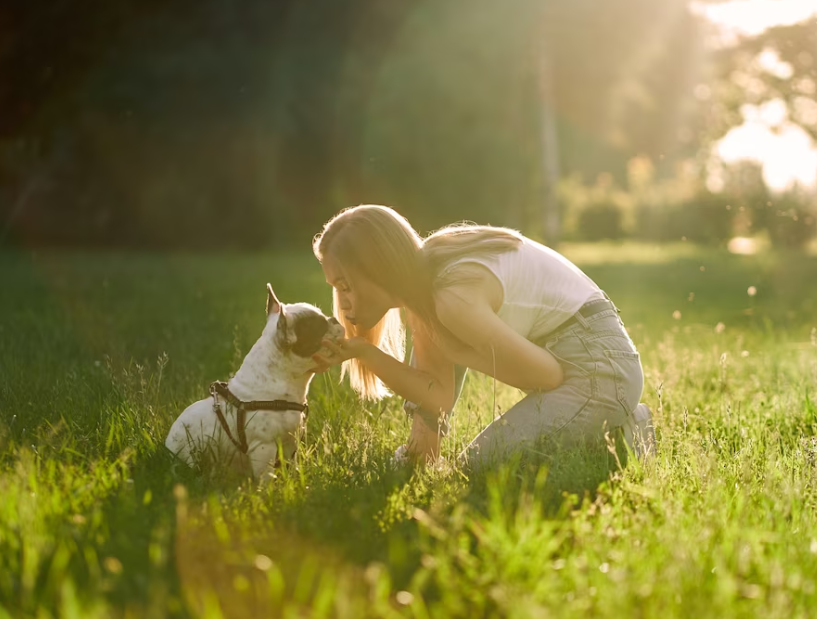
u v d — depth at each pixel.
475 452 4.95
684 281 19.36
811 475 4.57
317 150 33.16
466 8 32.72
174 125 30.48
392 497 4.09
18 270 19.94
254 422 4.96
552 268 5.18
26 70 26.67
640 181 53.94
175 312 11.88
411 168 34.00
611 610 2.91
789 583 3.23
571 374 5.14
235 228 34.19
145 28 28.70
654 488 4.22
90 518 3.81
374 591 3.17
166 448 5.03
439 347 5.21
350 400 6.49
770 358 8.34
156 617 2.89
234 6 29.53
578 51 38.09
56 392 6.30
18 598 3.12
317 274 19.78
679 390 6.96
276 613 3.10
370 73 32.19
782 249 22.98
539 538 3.35
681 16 46.53
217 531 3.71
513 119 34.91
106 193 32.34
